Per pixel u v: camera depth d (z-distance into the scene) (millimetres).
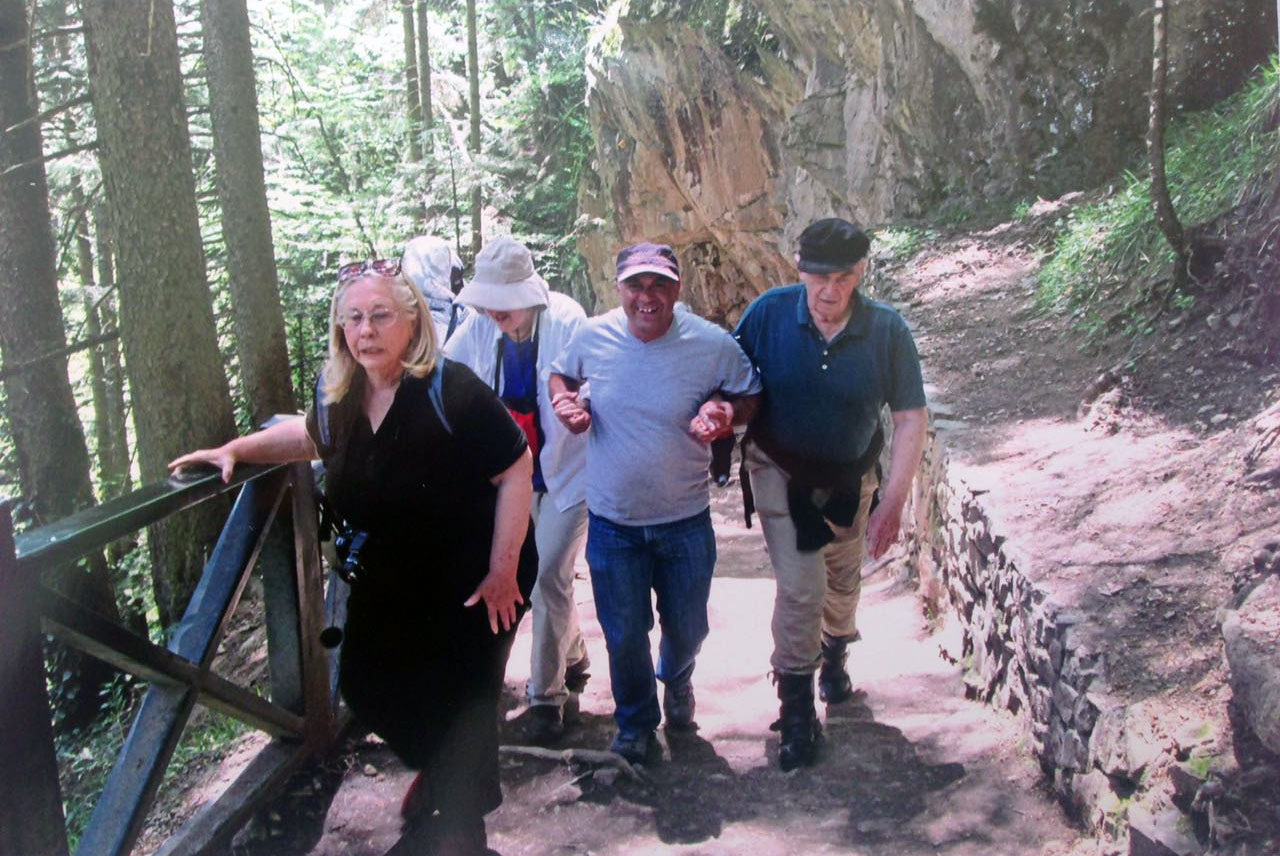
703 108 13469
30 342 9523
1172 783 2807
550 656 4152
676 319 3689
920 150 10430
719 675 5043
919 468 6281
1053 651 3596
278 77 17062
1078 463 4855
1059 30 9086
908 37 10422
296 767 3705
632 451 3697
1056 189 9219
